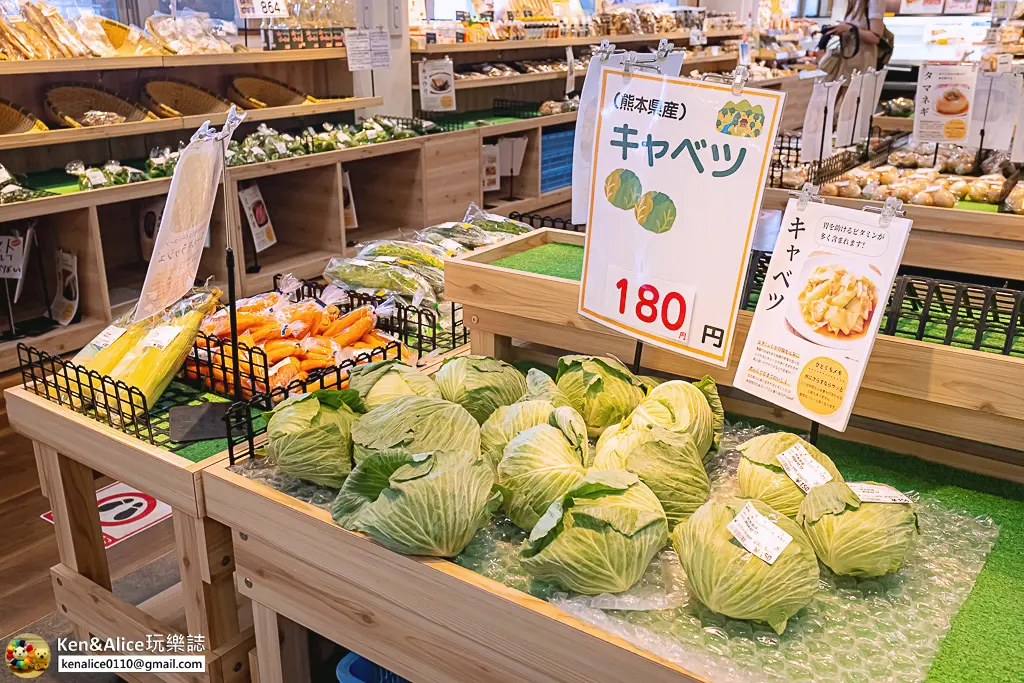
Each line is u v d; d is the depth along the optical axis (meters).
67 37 3.99
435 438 1.50
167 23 4.48
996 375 1.43
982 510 1.51
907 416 1.57
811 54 10.03
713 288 1.55
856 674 1.11
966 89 4.22
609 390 1.64
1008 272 3.72
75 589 2.15
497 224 2.89
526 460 1.42
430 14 6.62
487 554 1.40
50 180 4.15
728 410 1.96
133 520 2.93
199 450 1.77
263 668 1.80
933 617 1.21
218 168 1.81
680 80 1.53
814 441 1.54
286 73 5.44
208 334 2.08
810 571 1.18
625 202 1.65
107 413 1.88
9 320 3.97
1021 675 1.10
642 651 1.16
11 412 2.10
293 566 1.58
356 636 1.53
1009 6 4.88
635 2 8.88
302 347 2.10
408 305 2.37
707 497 1.42
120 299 4.25
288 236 5.27
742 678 1.10
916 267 4.11
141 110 4.32
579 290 1.82
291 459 1.54
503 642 1.30
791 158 4.95
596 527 1.22
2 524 2.87
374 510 1.37
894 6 8.98
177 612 2.30
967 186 4.11
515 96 7.42
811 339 1.44
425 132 5.58
